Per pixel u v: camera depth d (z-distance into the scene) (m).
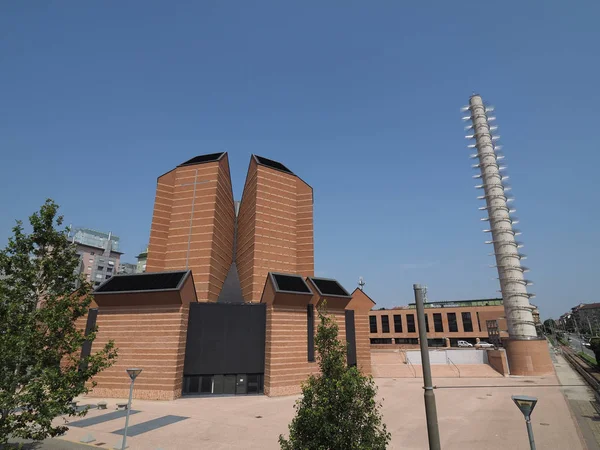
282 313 40.34
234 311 40.84
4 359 13.44
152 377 35.28
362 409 11.94
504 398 37.22
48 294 15.77
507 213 64.19
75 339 15.53
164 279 38.53
